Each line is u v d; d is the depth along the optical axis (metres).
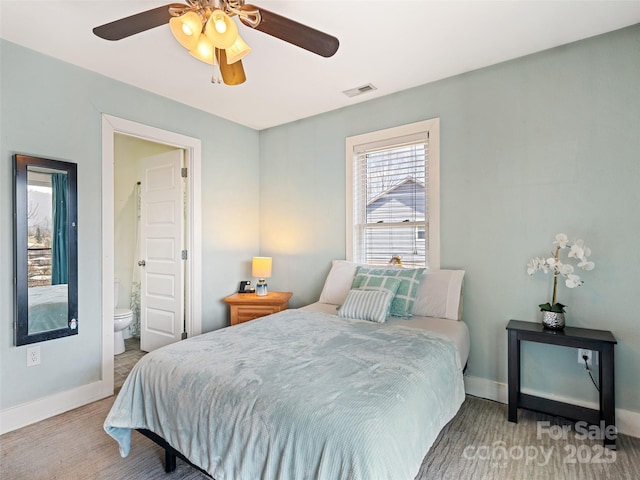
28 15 1.93
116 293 4.04
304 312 2.64
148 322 3.68
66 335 2.40
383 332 2.08
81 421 2.27
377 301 2.45
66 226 2.42
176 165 3.40
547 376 2.35
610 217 2.14
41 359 2.31
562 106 2.28
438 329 2.25
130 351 3.73
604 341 1.92
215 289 3.54
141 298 3.77
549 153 2.33
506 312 2.49
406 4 1.85
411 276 2.65
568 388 2.28
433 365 1.64
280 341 1.90
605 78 2.14
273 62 2.47
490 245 2.55
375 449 1.04
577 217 2.24
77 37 2.16
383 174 3.15
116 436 1.69
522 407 2.20
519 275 2.45
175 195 3.41
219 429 1.33
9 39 2.17
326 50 1.71
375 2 1.83
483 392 2.56
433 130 2.79
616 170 2.12
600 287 2.17
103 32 1.60
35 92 2.30
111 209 2.70
